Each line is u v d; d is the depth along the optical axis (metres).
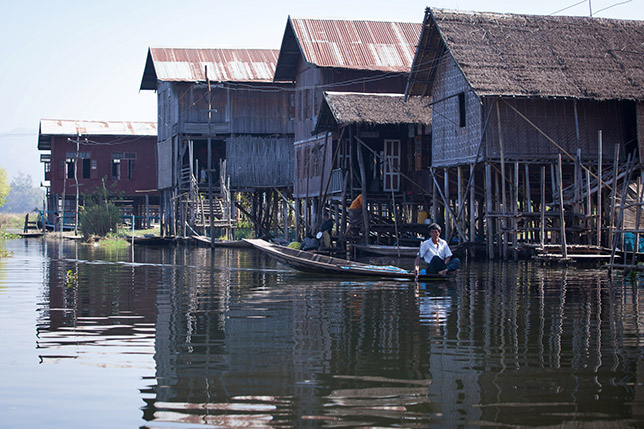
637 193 20.78
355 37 34.47
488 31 23.78
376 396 7.25
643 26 25.19
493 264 21.50
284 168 39.78
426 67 26.12
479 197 28.38
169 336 10.09
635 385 7.59
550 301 13.32
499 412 6.77
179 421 6.55
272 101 39.81
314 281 17.11
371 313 12.02
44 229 48.44
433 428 6.36
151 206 66.62
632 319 11.32
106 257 26.88
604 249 19.73
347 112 27.06
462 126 24.67
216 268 21.41
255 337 10.00
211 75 38.69
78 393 7.38
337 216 31.33
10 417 6.69
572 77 22.56
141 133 51.53
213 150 44.06
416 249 25.06
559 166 19.44
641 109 22.55
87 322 11.25
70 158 51.06
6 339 9.91
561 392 7.36
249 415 6.70
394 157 30.52
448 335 10.09
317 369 8.23
